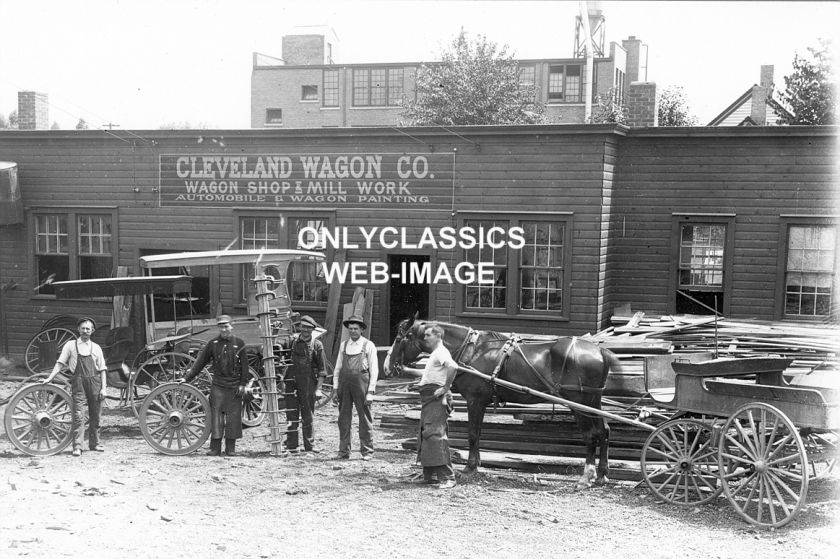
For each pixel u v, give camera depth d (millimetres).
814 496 9398
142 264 13602
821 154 17250
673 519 8766
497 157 17812
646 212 18328
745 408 8617
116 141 19984
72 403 11695
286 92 48125
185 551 7633
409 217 18422
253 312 15227
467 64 32844
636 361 11914
